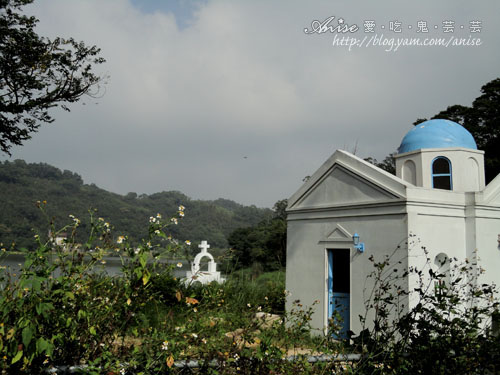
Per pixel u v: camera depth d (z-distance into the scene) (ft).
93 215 16.61
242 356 15.53
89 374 13.08
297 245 43.91
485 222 36.47
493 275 36.14
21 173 465.88
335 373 16.92
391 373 15.57
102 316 14.98
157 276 15.83
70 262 14.60
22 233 190.29
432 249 33.91
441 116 113.60
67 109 55.47
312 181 42.80
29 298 12.28
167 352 14.06
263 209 621.31
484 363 14.67
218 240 448.65
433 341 15.49
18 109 50.31
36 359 12.88
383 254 34.42
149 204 534.37
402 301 31.83
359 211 37.19
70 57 52.60
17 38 49.03
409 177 44.93
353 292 36.47
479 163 42.91
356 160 38.06
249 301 48.16
